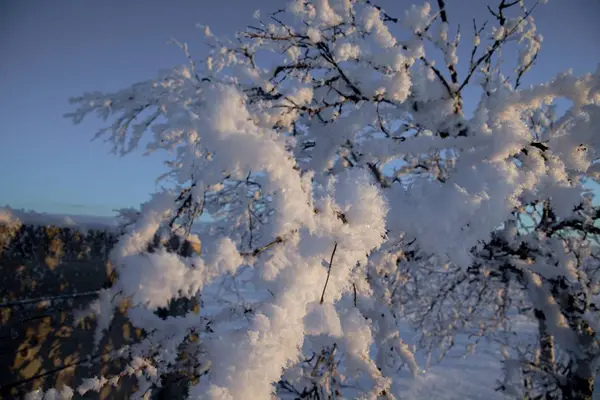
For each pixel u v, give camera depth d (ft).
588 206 13.07
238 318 6.63
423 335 19.52
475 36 12.03
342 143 11.30
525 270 14.93
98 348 7.34
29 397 5.40
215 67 11.04
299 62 10.70
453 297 19.34
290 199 4.36
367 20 8.96
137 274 4.29
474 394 28.73
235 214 12.16
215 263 4.52
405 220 6.35
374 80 9.89
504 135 7.14
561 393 16.37
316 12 9.79
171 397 8.57
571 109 8.03
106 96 10.77
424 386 30.01
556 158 8.02
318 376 8.64
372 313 10.00
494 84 11.59
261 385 3.93
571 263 13.16
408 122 12.50
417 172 13.65
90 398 7.13
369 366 6.90
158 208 5.15
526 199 8.77
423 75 10.78
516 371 17.02
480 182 6.33
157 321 6.79
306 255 4.79
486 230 6.12
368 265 10.33
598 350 13.52
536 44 14.16
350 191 4.83
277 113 9.53
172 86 10.40
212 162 4.16
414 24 9.72
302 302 4.66
